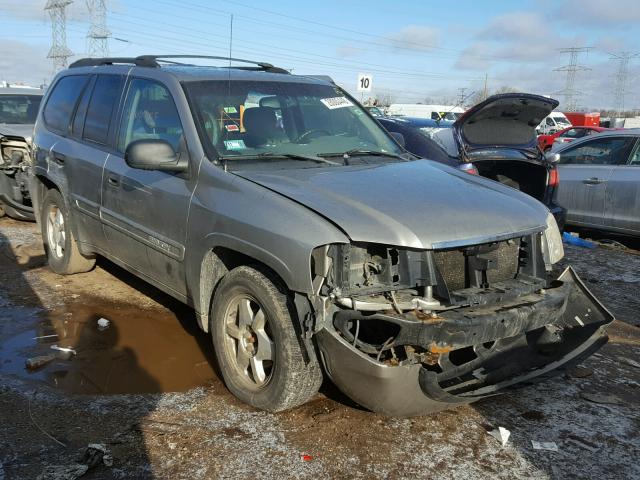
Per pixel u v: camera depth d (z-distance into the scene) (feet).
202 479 9.77
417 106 115.96
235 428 11.24
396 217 10.61
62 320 16.33
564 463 10.62
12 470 9.74
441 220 10.78
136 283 19.52
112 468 9.96
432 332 9.83
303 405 12.14
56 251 19.92
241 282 11.71
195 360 14.16
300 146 14.07
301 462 10.29
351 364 10.09
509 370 11.62
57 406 11.86
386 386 9.94
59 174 18.48
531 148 25.93
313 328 10.35
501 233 11.19
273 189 11.53
